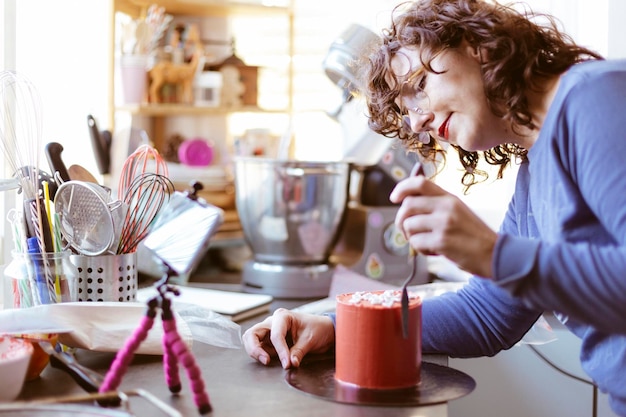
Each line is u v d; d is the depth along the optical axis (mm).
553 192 976
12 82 1387
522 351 1747
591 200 892
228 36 2379
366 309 989
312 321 1174
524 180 1194
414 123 1128
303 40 2387
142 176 1271
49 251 1180
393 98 1151
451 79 1053
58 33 1830
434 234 869
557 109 947
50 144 1309
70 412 838
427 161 1366
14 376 901
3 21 1544
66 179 1306
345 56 1640
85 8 1939
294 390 995
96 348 1090
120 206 1242
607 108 889
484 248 856
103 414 799
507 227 1263
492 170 2096
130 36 2041
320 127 2420
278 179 1776
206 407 900
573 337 1729
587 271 826
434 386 1006
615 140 870
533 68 1006
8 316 1047
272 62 2414
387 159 1954
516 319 1227
